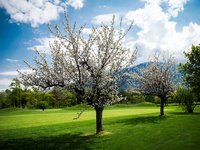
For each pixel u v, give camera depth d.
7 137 25.14
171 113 43.44
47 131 27.95
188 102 45.25
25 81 22.89
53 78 22.42
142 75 39.72
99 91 22.52
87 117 47.03
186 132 22.16
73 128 29.23
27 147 20.20
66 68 22.52
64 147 19.41
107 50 23.19
